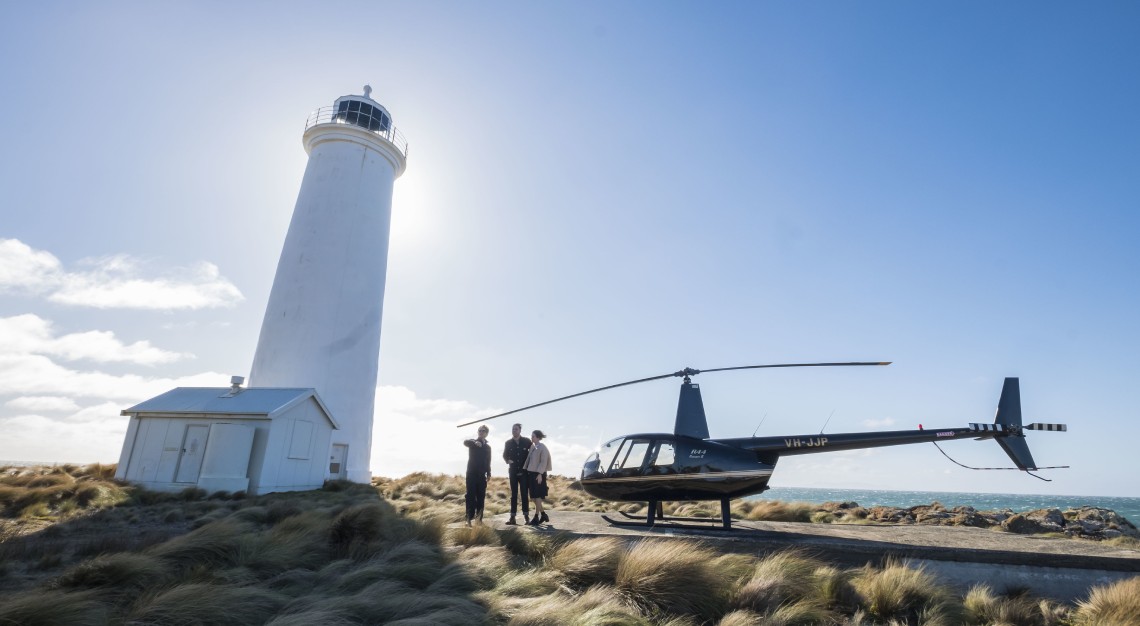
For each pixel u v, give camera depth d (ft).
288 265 78.84
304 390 63.41
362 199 83.66
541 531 25.70
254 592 15.28
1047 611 17.97
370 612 14.44
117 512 37.60
